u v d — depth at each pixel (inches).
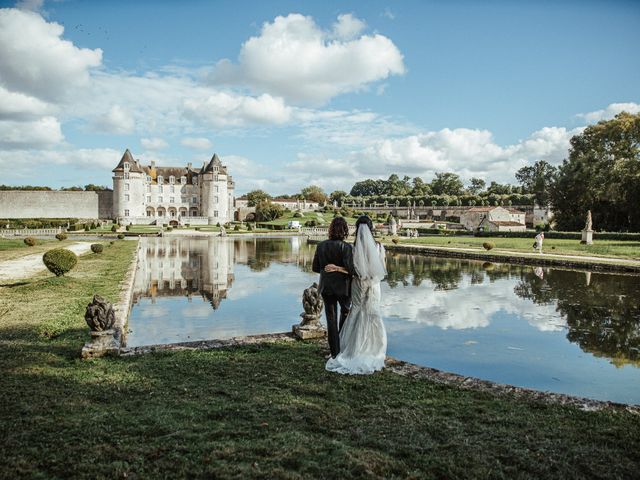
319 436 159.6
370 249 236.5
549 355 352.5
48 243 1462.8
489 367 324.8
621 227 1958.7
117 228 2709.2
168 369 236.8
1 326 341.1
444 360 339.3
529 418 179.3
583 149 2132.1
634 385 292.4
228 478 131.2
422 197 5334.6
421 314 497.7
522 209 4067.4
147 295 616.1
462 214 3649.1
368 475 134.3
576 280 783.1
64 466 137.9
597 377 306.5
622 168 1811.0
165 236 2213.3
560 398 204.1
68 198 3688.5
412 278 813.2
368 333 240.2
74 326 348.5
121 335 332.8
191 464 138.8
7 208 3590.1
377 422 173.0
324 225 3388.3
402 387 213.3
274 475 133.2
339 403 191.6
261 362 249.4
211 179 3698.3
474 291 660.1
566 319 478.3
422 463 142.4
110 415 175.6
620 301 581.9
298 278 789.2
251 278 786.8
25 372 230.8
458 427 169.5
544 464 143.2
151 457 143.4
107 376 224.8
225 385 212.7
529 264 1069.1
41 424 166.7
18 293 497.4
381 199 5753.0
